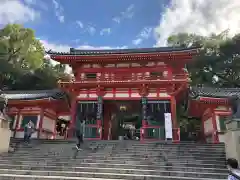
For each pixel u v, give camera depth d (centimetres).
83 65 2512
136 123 3173
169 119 1845
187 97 2286
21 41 3916
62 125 3039
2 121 1473
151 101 2189
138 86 2220
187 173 1039
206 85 4406
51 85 4506
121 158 1278
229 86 4431
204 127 2380
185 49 2186
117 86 2252
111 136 2641
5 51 3847
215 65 4444
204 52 4503
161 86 2186
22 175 1060
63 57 2394
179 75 2181
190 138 3316
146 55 2261
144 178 989
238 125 1179
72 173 1058
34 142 1734
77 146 1491
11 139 1862
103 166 1176
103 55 2311
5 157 1341
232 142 1177
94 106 2298
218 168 1110
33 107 2380
